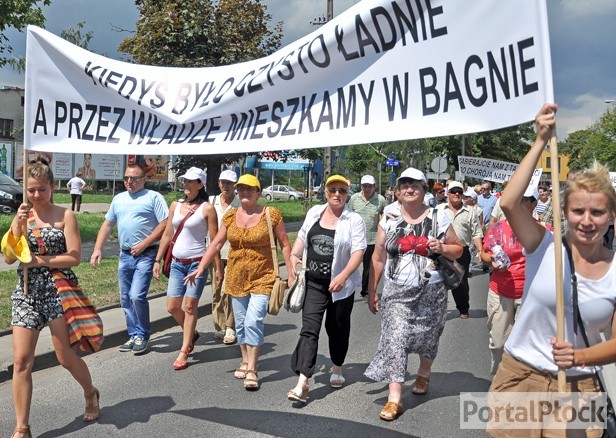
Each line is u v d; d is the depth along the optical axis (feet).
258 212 20.07
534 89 10.73
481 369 21.90
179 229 22.57
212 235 22.49
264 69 13.96
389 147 151.33
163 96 15.02
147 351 24.26
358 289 39.91
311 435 16.11
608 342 9.37
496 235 18.92
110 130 15.43
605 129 167.63
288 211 116.67
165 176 168.35
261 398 18.88
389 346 17.25
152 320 27.73
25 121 15.60
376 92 12.78
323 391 19.53
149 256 23.58
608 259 9.98
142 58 55.21
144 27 54.39
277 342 25.91
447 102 11.94
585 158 172.45
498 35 11.19
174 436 15.97
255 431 16.33
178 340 26.17
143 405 18.22
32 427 16.52
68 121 15.64
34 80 15.67
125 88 15.23
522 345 10.50
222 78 14.62
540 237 10.31
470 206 30.96
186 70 15.02
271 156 70.64
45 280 15.11
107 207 107.86
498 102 11.26
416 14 12.17
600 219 9.62
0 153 165.89
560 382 9.80
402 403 18.34
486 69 11.39
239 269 19.98
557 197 9.77
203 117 14.65
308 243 19.16
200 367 22.18
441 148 151.53
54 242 15.15
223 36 55.93
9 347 22.35
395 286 17.44
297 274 19.06
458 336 26.89
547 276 10.12
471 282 43.27
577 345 10.02
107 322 26.96
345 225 18.71
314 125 13.48
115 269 39.75
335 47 13.05
